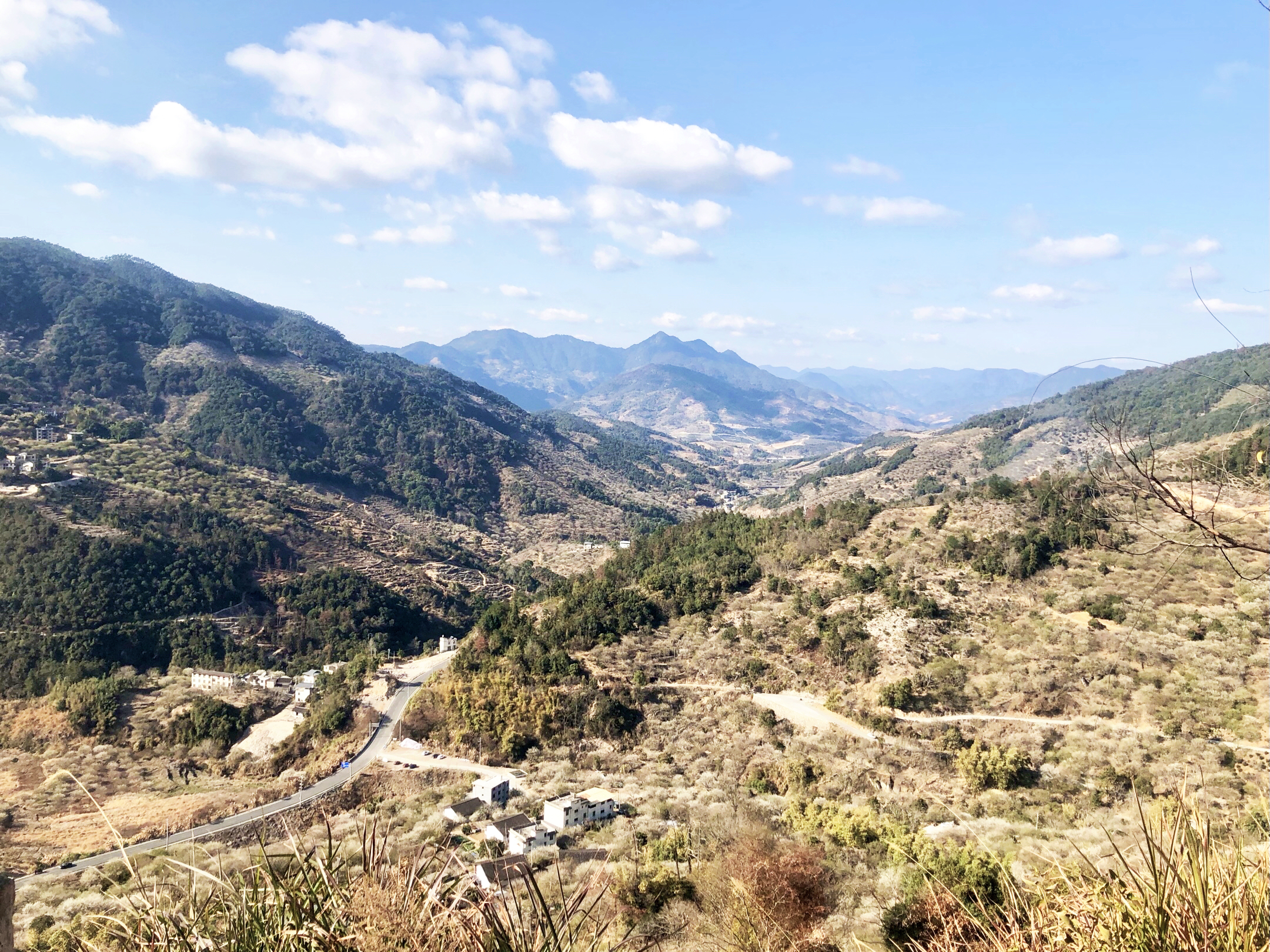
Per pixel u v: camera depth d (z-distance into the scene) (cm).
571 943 434
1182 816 423
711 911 1623
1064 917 447
